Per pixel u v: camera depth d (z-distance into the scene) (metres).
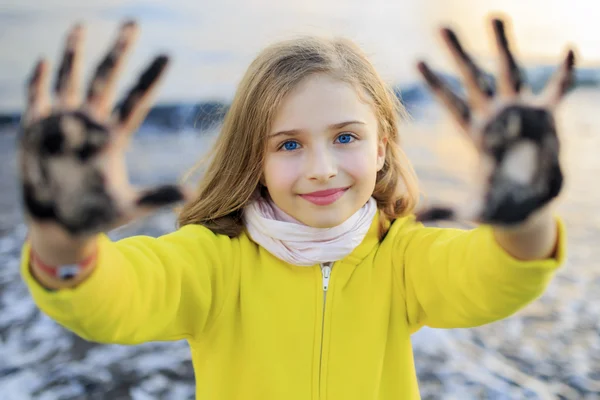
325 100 1.41
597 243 5.01
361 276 1.56
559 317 3.80
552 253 1.15
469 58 1.02
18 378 3.07
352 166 1.42
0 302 3.93
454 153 7.41
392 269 1.58
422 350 3.35
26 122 0.84
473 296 1.27
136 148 7.93
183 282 1.39
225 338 1.52
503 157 0.95
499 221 0.97
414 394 1.59
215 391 1.52
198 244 1.50
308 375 1.51
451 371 3.13
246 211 1.61
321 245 1.48
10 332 3.55
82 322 1.06
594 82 10.49
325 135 1.41
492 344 3.46
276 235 1.50
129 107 0.90
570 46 0.98
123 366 3.21
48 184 0.84
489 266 1.19
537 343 3.47
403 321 1.57
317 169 1.39
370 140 1.48
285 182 1.44
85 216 0.86
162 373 3.14
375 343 1.52
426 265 1.47
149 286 1.23
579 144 8.14
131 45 0.92
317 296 1.53
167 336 1.39
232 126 1.61
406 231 1.62
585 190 6.38
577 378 3.09
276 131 1.44
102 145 0.86
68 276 1.01
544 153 0.94
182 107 8.49
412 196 1.81
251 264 1.57
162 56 0.93
